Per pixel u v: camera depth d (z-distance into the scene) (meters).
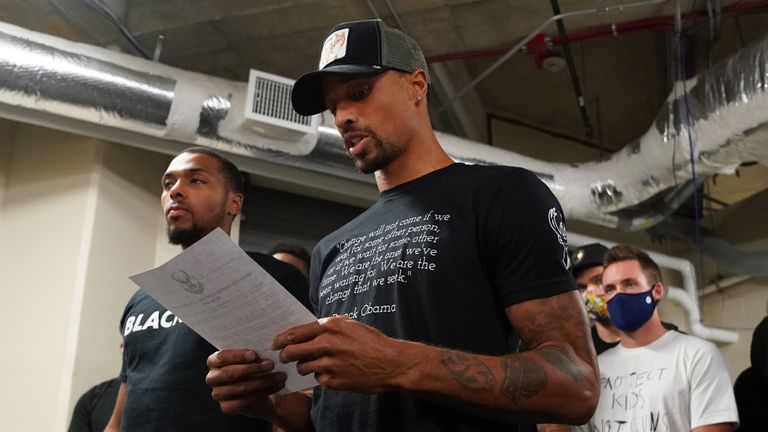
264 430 1.63
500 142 4.92
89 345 3.15
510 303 1.00
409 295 1.02
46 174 3.44
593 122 4.97
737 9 3.47
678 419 2.04
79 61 2.79
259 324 0.99
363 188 3.48
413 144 1.20
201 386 1.60
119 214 3.43
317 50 3.79
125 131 3.07
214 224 1.89
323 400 1.08
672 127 3.34
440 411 0.97
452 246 1.03
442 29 3.68
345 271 1.13
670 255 4.61
